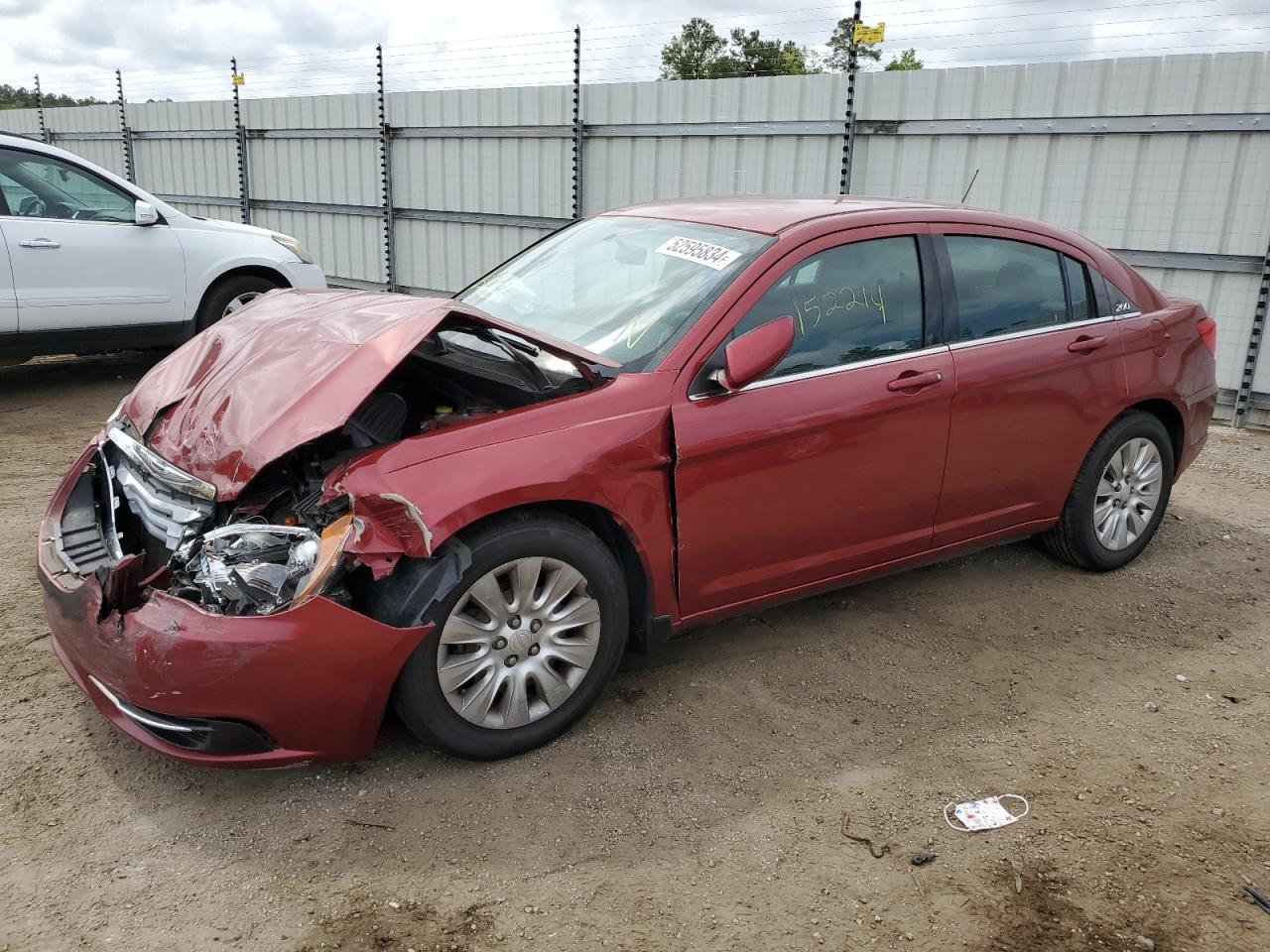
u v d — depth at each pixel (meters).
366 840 2.72
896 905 2.53
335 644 2.64
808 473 3.44
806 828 2.82
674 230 3.86
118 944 2.35
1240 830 2.86
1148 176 7.38
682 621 3.37
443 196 11.66
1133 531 4.64
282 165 13.36
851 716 3.40
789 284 3.45
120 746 3.12
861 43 8.35
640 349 3.29
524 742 3.07
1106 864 2.71
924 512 3.85
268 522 2.97
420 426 3.28
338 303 3.67
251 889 2.54
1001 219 4.09
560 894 2.54
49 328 7.17
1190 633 4.11
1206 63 6.99
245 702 2.60
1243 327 7.32
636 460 3.06
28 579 4.25
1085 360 4.16
